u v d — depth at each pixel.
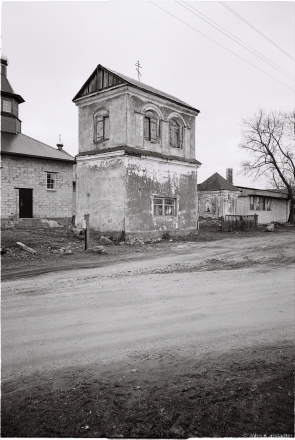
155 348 4.57
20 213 24.42
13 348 4.49
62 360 4.17
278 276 9.39
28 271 9.83
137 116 18.53
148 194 19.05
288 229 31.02
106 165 18.73
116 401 3.30
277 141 39.44
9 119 27.38
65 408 3.18
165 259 12.41
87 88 19.83
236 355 4.38
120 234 17.92
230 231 26.84
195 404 3.27
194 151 22.39
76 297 7.04
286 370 3.98
